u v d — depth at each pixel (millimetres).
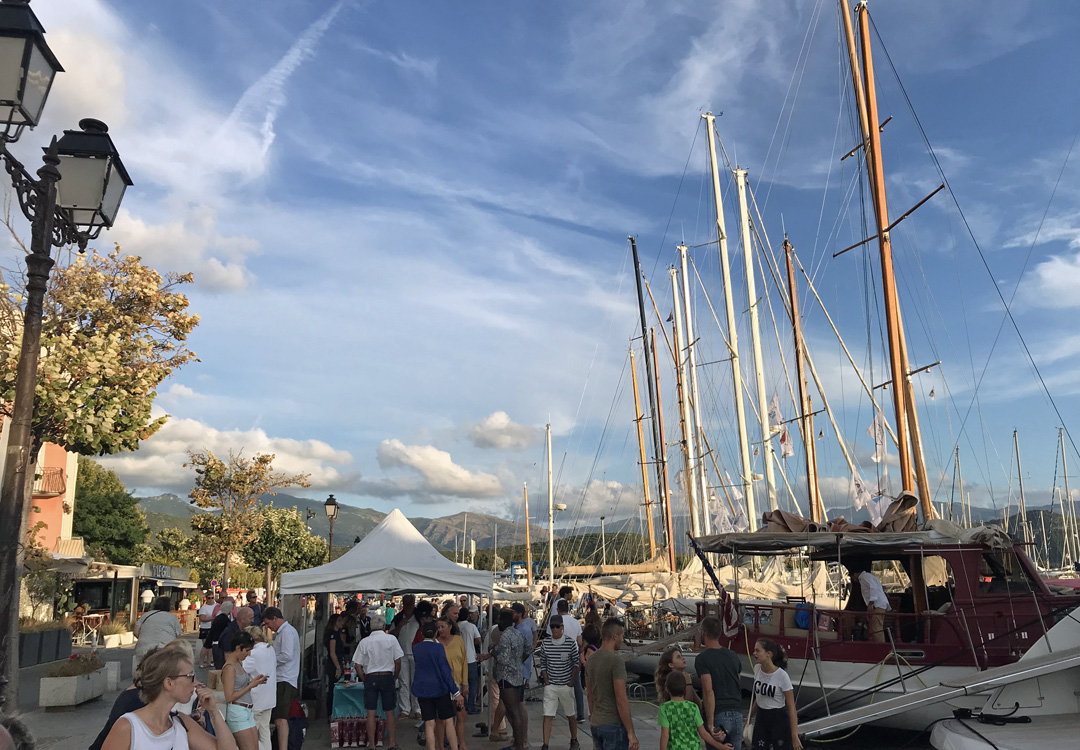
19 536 7051
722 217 41062
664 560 40406
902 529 13984
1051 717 11234
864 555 15086
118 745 4426
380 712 11930
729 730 8469
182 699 4641
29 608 24328
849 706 13383
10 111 6965
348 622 13555
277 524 56688
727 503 39719
